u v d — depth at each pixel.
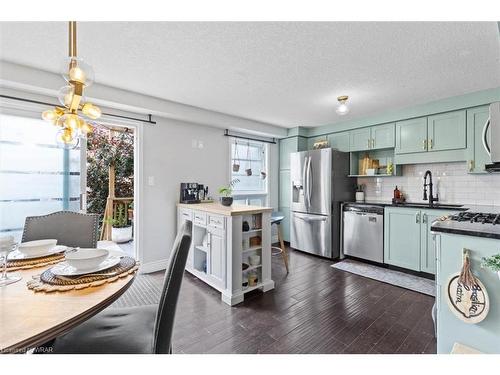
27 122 2.55
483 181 3.05
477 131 2.84
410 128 3.38
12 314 0.87
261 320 2.12
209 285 2.84
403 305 2.39
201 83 2.62
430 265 2.98
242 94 2.94
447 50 1.94
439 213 2.91
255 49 1.95
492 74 2.37
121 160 5.31
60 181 2.74
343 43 1.86
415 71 2.31
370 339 1.86
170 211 3.46
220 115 3.71
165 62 2.17
